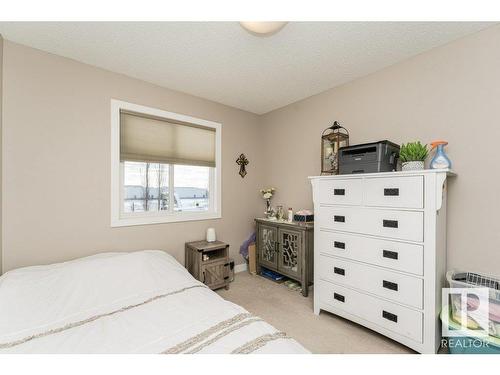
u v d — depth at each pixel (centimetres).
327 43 175
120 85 221
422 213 146
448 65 174
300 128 289
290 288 265
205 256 249
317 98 269
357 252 179
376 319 168
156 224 243
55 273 153
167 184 263
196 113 275
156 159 244
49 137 186
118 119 219
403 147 173
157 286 160
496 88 155
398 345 165
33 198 180
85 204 202
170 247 254
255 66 209
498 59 154
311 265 251
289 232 262
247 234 326
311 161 278
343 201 188
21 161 175
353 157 189
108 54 190
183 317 120
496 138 155
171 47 181
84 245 202
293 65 207
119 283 155
